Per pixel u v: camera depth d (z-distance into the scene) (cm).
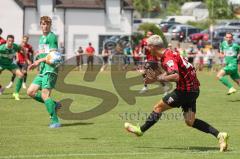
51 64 2923
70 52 11819
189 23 17750
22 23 11500
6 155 2200
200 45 11194
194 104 2344
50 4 11656
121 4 12038
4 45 4184
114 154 2241
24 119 3241
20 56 5262
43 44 2952
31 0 11550
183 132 2841
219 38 13012
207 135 2753
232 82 6606
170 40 10994
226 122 3231
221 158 2172
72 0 11838
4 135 2695
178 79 2230
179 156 2206
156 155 2227
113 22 12044
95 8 11894
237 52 4428
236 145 2489
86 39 11950
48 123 3102
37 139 2592
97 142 2534
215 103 4206
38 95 3016
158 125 3062
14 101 4131
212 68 8756
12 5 11450
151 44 2264
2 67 4247
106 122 3188
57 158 2148
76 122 3177
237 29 13738
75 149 2350
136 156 2203
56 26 11719
